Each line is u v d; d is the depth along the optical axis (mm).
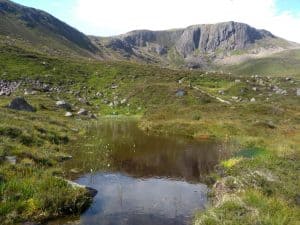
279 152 28172
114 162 27891
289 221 14188
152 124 49938
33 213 15984
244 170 21750
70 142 34531
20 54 122188
